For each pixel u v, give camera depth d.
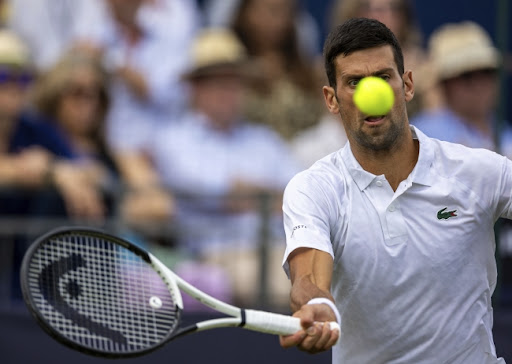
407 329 11.61
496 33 25.36
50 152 23.70
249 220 23.06
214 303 10.84
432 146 11.46
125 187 23.41
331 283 11.78
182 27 25.23
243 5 25.33
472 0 25.48
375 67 10.80
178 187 24.50
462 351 11.71
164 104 24.97
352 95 10.91
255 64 25.23
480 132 24.98
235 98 25.00
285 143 25.27
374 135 10.84
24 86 23.97
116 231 22.69
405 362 11.80
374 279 11.41
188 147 24.64
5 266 22.31
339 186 11.38
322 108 25.64
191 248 23.05
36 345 21.56
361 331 11.83
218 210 23.33
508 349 20.70
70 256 10.94
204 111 24.86
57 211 23.12
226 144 24.83
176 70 25.02
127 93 24.70
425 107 25.16
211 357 21.70
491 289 12.05
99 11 24.86
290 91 25.42
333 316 10.12
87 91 24.17
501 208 11.56
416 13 25.45
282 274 22.88
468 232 11.40
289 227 11.11
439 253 11.32
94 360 21.67
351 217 11.30
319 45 25.70
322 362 21.55
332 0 25.59
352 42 10.83
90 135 24.19
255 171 24.86
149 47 24.95
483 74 25.00
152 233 22.94
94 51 24.62
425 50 25.39
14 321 21.58
